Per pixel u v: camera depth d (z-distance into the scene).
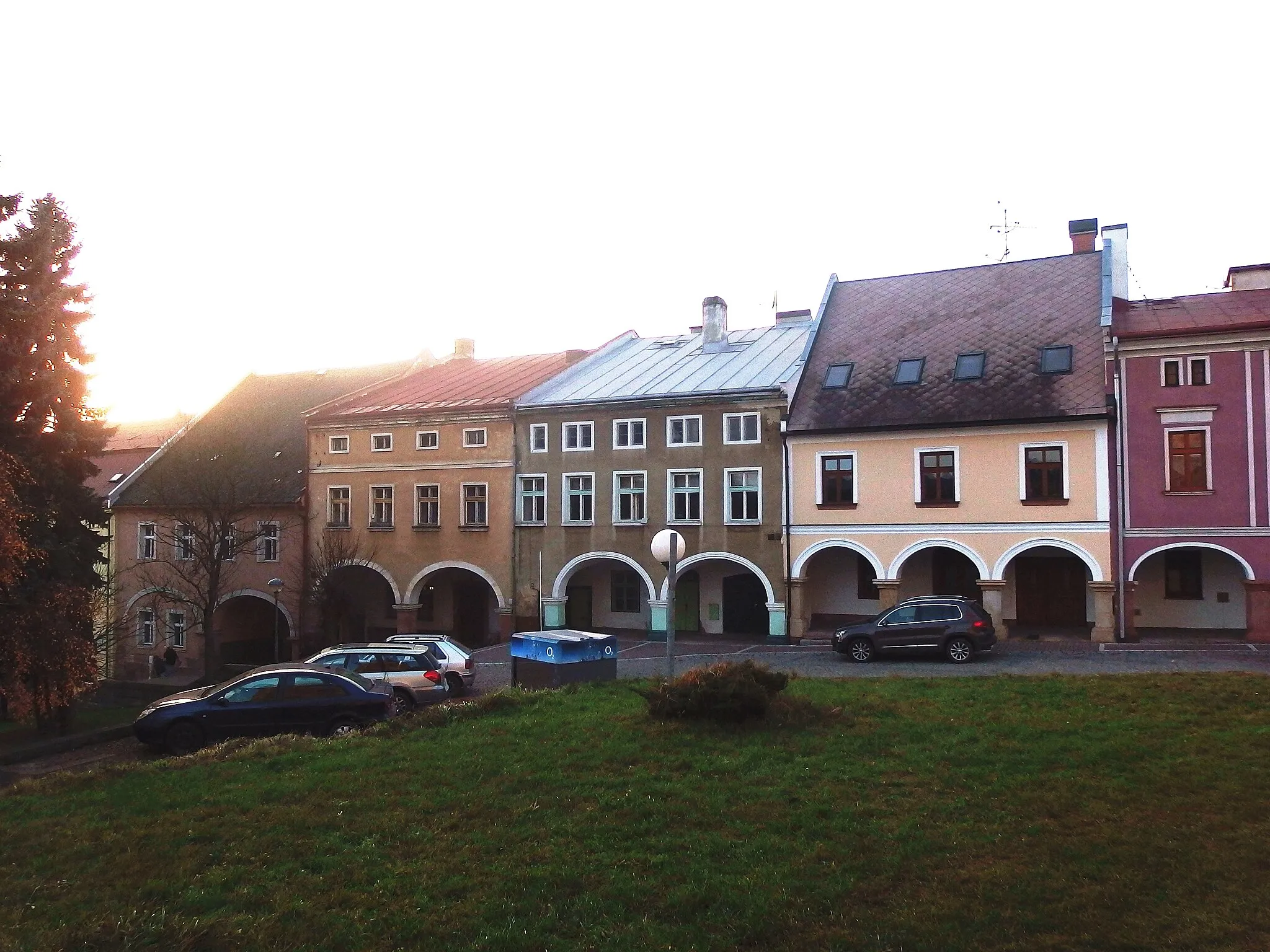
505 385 39.88
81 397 25.06
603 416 35.34
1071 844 8.76
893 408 30.81
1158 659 23.30
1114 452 27.89
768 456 32.59
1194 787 10.23
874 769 11.39
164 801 11.48
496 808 10.55
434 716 15.37
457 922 7.75
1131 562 27.70
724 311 40.09
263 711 16.92
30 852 9.98
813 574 34.12
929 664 23.94
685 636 34.78
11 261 23.34
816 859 8.70
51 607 22.66
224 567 41.56
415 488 38.53
